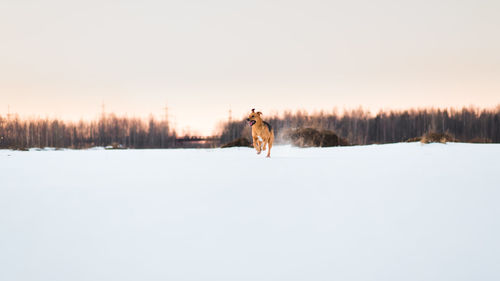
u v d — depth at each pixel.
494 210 4.81
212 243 3.69
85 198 5.66
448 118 74.88
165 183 7.12
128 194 5.98
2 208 5.02
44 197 5.75
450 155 12.65
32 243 3.68
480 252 3.45
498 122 71.56
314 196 5.79
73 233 3.97
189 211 4.86
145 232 4.01
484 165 9.47
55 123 60.16
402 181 7.09
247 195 5.88
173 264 3.20
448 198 5.52
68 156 15.36
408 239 3.78
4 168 10.11
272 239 3.80
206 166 10.48
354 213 4.75
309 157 13.91
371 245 3.63
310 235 3.92
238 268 3.12
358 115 71.25
